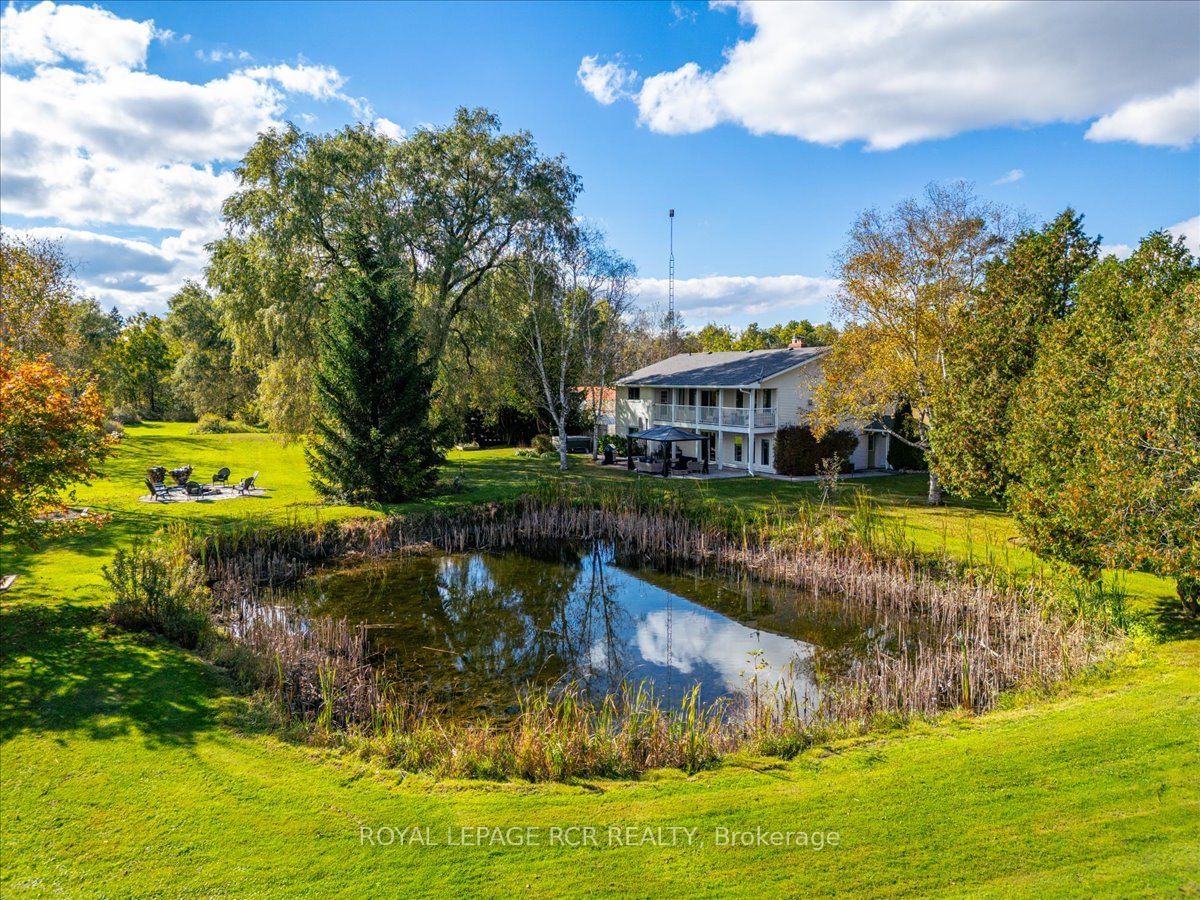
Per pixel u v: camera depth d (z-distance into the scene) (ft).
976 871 19.24
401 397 84.69
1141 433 37.81
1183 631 39.52
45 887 19.35
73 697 31.12
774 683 41.75
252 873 19.99
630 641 50.47
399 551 75.00
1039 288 66.59
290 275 96.63
